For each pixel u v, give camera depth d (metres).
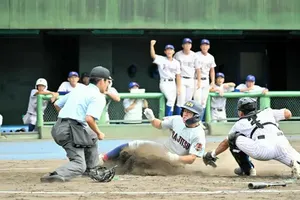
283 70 50.69
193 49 49.72
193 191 17.72
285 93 38.59
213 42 49.94
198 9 43.31
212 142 35.66
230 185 19.05
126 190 17.94
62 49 48.75
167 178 20.98
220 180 20.45
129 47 48.81
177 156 22.38
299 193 17.30
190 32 45.78
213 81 38.62
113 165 23.22
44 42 48.41
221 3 43.53
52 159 29.94
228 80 50.22
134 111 37.50
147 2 42.88
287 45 50.34
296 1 44.22
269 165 26.31
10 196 16.91
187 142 22.34
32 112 38.22
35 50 48.41
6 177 21.72
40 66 48.44
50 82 48.72
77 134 20.20
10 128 43.16
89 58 46.03
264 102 38.31
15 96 48.34
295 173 20.50
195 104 22.17
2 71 48.22
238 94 38.41
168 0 43.00
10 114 48.22
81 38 45.91
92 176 19.94
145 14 42.88
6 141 36.59
